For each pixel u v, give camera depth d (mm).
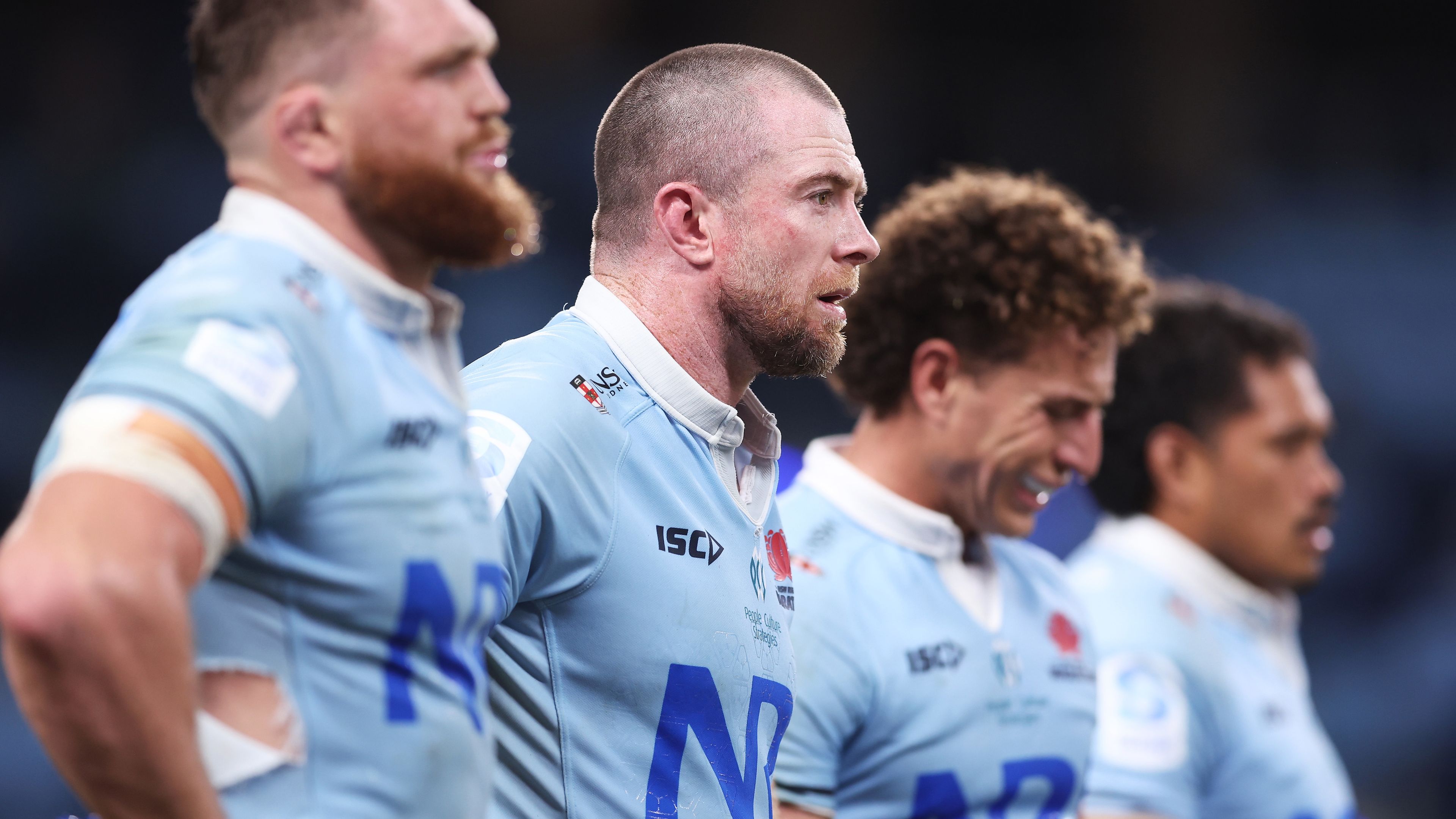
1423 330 40031
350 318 4516
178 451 3854
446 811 4531
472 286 34938
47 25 38406
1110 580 11242
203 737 4215
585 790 5926
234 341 4102
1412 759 33000
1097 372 8500
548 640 6000
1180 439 11656
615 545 6047
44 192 36844
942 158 44875
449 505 4645
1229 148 45219
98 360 4137
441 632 4574
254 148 4582
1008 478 8492
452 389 4992
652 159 6645
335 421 4320
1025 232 8344
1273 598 12062
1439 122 44844
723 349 6691
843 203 6723
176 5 38906
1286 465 11586
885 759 8000
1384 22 45812
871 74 45438
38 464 4066
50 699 3668
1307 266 41750
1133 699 10391
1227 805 10727
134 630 3652
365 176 4527
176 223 36656
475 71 4715
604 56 43031
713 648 6211
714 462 6664
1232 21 45969
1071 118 45438
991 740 8242
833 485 8672
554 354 6379
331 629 4344
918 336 8477
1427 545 36000
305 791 4270
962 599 8547
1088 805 10172
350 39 4496
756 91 6621
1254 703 11062
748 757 6355
